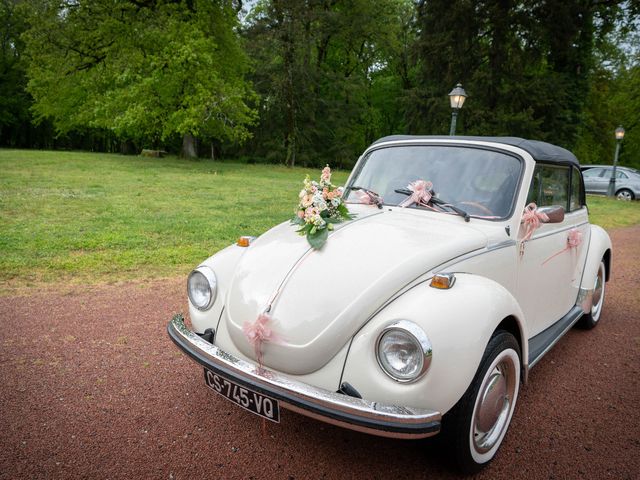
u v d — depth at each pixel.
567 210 4.04
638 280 6.98
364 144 43.53
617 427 3.00
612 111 35.16
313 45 32.88
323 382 2.21
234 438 2.72
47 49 24.12
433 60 27.42
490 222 3.01
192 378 3.38
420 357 2.00
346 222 2.87
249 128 36.38
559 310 3.92
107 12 23.73
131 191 13.11
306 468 2.49
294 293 2.37
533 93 25.34
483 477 2.49
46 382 3.24
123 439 2.67
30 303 4.72
